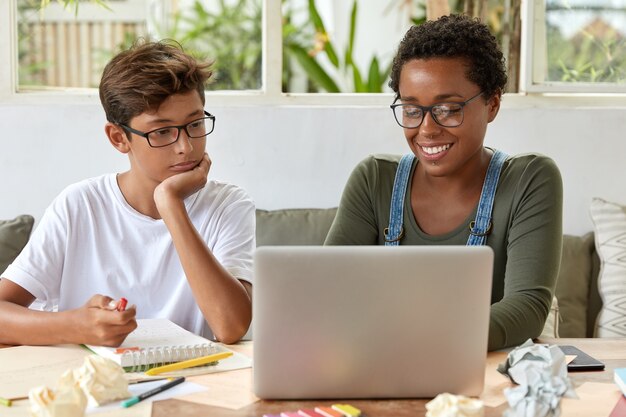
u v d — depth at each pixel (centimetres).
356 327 125
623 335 248
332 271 123
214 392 132
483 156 188
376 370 127
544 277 170
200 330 186
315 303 124
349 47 402
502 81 179
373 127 276
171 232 169
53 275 186
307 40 464
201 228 188
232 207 189
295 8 475
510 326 157
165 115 171
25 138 267
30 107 267
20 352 152
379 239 191
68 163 269
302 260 123
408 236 186
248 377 139
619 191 278
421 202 187
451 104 171
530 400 119
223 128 273
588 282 264
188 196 176
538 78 290
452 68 171
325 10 468
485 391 133
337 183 276
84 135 269
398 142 276
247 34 450
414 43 174
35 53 440
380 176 192
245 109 273
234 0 466
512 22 295
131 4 469
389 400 129
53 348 154
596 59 291
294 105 279
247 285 179
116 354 144
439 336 126
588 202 278
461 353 127
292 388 127
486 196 181
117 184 189
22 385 134
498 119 277
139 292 186
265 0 282
